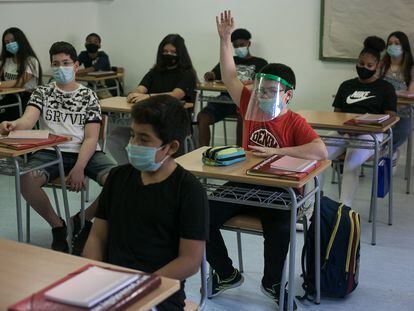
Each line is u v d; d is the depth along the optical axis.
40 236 3.52
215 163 2.38
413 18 5.02
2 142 2.71
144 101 1.63
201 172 2.29
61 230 3.17
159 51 4.60
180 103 1.66
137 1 6.34
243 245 3.39
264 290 2.56
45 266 1.36
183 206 1.61
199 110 5.64
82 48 6.59
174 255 1.67
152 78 4.65
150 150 1.60
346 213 2.79
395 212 4.02
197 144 5.12
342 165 3.91
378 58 4.12
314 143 2.49
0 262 1.38
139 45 6.44
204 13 5.97
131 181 1.69
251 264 3.14
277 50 5.67
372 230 3.51
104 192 1.74
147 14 6.30
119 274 1.22
